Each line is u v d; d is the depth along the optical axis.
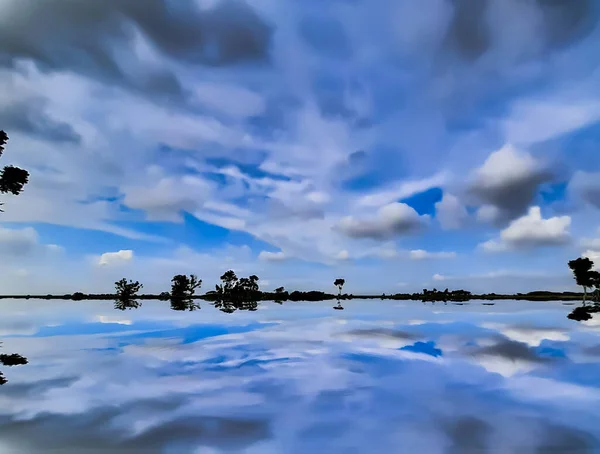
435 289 122.00
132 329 28.16
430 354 16.59
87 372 13.22
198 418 8.55
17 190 31.11
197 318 38.25
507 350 17.66
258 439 7.41
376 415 8.73
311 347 18.69
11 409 9.20
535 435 7.56
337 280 135.12
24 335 24.83
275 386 11.29
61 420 8.43
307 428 7.97
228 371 13.32
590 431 7.75
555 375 12.59
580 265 65.69
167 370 13.51
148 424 8.20
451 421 8.33
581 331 25.83
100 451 6.89
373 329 27.42
